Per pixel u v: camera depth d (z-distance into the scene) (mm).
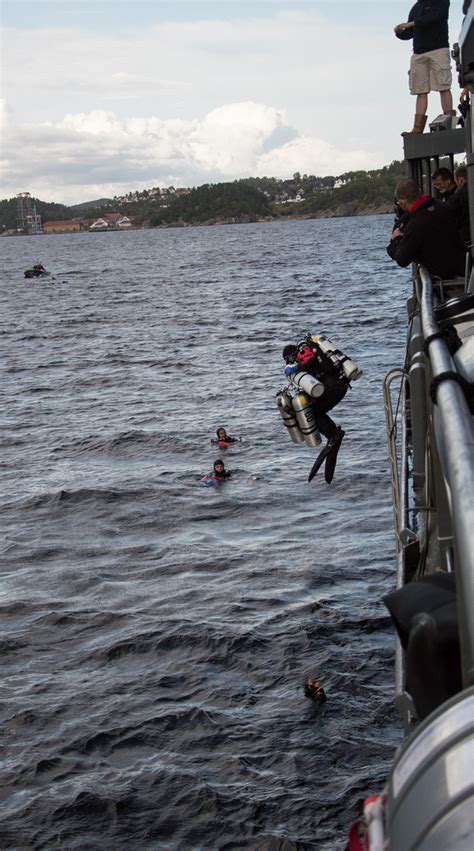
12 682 12758
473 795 1025
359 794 9734
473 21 3734
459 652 1624
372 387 32062
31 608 15477
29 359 47656
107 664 13227
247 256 140750
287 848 8938
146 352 47812
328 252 134750
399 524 4348
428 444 3578
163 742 11000
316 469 7395
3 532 19953
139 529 19797
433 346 2588
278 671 12641
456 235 6078
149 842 9211
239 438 27312
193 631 14055
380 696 11797
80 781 10258
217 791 9898
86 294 90062
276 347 46281
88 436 28953
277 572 16547
